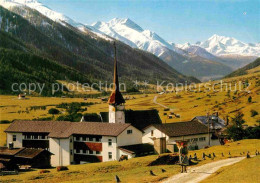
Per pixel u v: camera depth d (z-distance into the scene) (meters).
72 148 106.81
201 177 60.91
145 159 84.56
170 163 78.94
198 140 115.56
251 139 111.75
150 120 125.50
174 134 108.75
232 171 60.28
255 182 50.91
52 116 195.12
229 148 95.75
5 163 87.62
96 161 103.12
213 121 136.38
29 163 93.19
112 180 64.19
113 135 100.12
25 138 114.25
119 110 120.00
